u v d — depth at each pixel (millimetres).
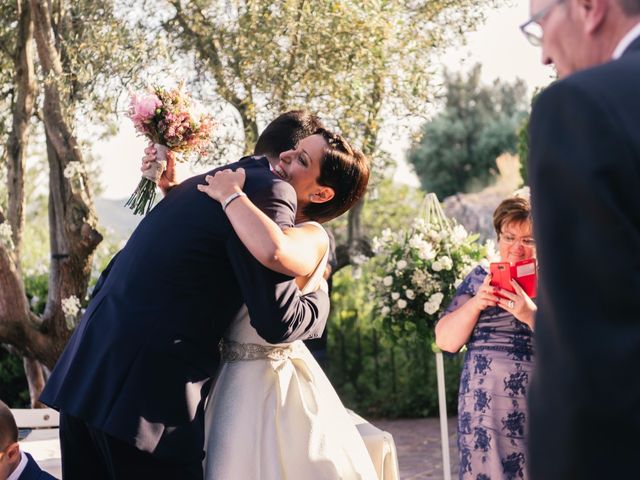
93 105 5531
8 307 5496
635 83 1253
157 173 2678
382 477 2926
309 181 2709
